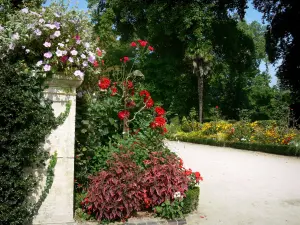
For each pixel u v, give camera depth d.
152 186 4.04
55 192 3.60
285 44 21.31
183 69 26.12
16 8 4.38
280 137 12.72
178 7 22.33
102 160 4.21
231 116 33.69
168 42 25.83
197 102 25.59
